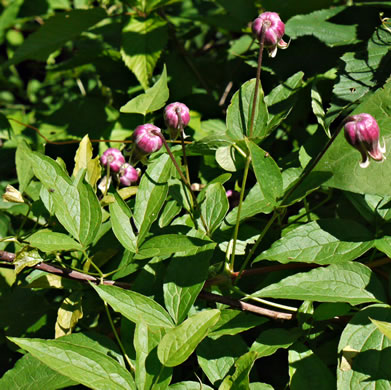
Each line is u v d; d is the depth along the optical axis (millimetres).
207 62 1041
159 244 832
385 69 891
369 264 859
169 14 1125
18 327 899
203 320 799
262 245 882
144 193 851
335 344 845
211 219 862
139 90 1009
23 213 927
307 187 838
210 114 1007
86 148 870
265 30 853
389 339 810
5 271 912
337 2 1018
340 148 838
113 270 879
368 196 861
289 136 962
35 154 840
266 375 866
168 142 908
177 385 818
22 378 835
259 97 870
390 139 833
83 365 799
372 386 800
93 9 1007
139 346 804
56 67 1044
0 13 1209
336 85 893
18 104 1284
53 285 861
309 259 836
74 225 840
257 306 852
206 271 830
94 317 894
